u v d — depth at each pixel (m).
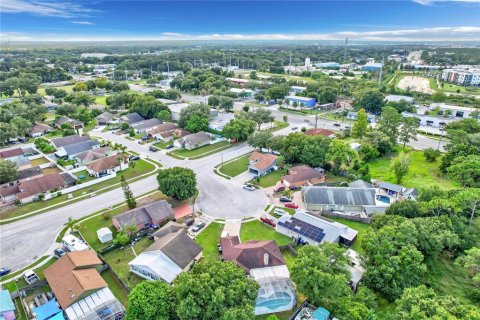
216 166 101.94
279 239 65.62
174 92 190.62
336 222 68.50
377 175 96.06
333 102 185.50
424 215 64.00
